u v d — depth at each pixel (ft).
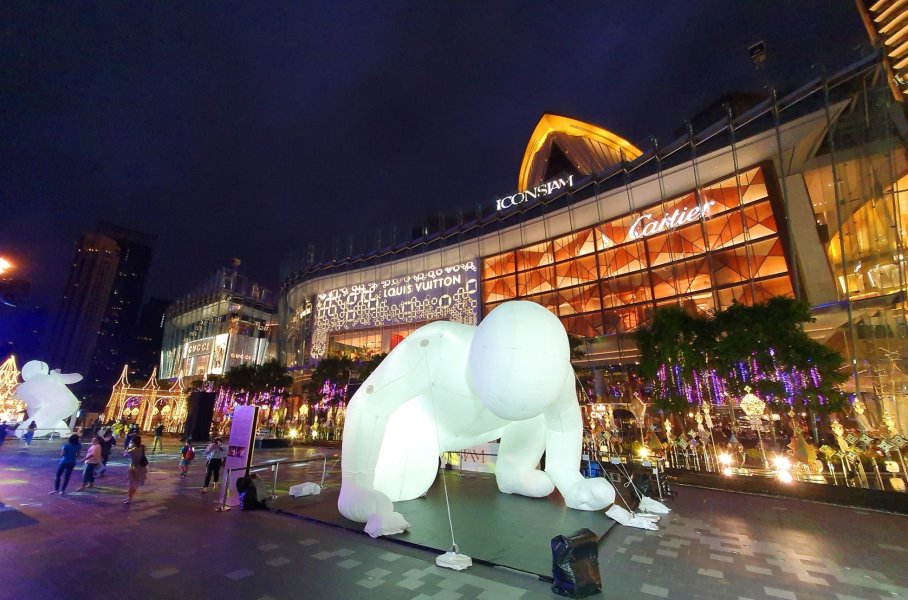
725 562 20.67
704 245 111.65
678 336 57.16
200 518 27.99
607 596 16.84
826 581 18.45
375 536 23.65
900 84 54.44
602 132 173.88
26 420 97.81
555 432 31.30
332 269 203.51
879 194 67.05
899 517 30.30
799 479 42.42
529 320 20.84
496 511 29.73
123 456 67.62
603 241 134.21
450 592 16.85
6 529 25.03
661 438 76.13
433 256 171.12
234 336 254.06
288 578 18.04
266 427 134.41
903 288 60.34
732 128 103.55
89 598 15.96
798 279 94.38
